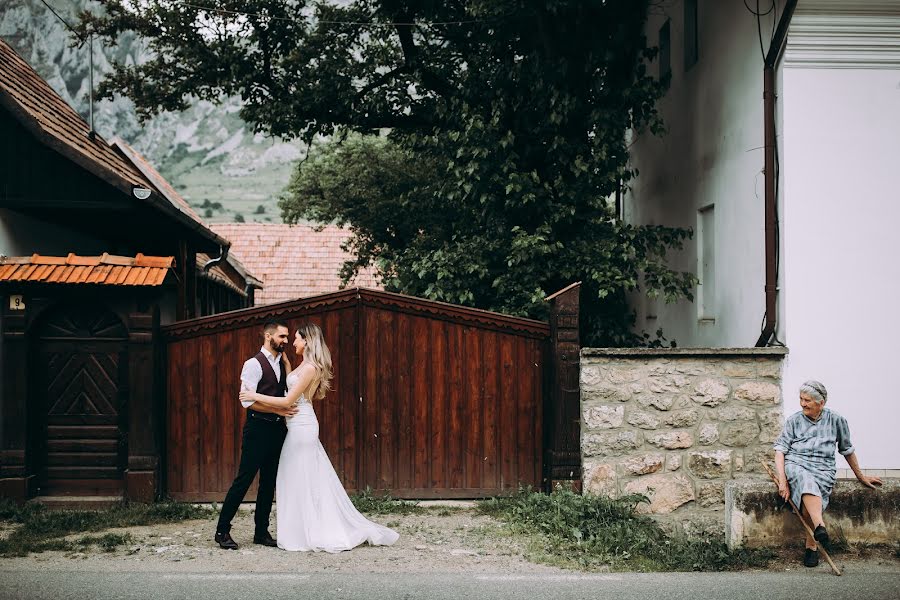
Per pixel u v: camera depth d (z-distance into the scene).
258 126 15.41
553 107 12.34
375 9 15.92
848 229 9.48
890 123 9.55
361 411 9.49
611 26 13.01
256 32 14.96
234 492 7.37
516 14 12.99
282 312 9.48
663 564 6.93
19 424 9.12
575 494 8.74
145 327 9.20
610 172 12.43
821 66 9.53
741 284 10.77
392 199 19.55
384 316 9.57
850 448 7.25
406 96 15.40
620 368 9.21
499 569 6.77
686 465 9.18
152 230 12.82
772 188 9.62
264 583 6.17
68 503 9.11
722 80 11.53
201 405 9.47
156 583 6.13
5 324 9.15
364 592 5.94
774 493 7.23
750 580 6.40
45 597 5.73
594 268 12.10
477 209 12.99
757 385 9.27
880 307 9.43
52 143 10.20
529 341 9.62
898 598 5.88
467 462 9.56
